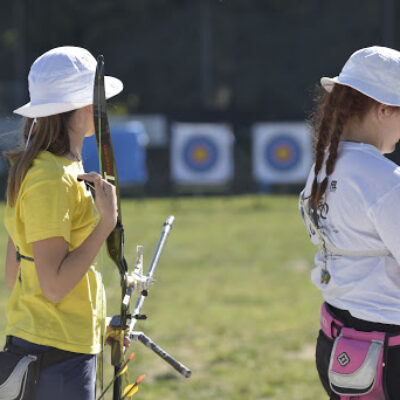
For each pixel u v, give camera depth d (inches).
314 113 350.9
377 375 303.6
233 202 2536.9
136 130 2518.5
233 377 700.7
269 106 3693.4
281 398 645.9
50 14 3882.9
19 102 3415.4
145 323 898.1
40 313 317.7
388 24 3440.0
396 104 311.0
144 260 1302.9
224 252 1471.5
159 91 3791.8
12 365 311.0
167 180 3169.3
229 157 2561.5
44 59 326.6
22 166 313.3
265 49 3850.9
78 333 319.0
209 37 3742.6
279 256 1427.2
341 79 320.8
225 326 889.5
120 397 334.3
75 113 325.7
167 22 3964.1
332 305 322.3
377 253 308.0
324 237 322.0
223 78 3794.3
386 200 300.5
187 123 2549.2
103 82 313.3
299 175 2593.5
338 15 3902.6
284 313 955.3
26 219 305.6
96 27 3937.0
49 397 312.7
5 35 3873.0
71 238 319.0
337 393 312.8
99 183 310.2
